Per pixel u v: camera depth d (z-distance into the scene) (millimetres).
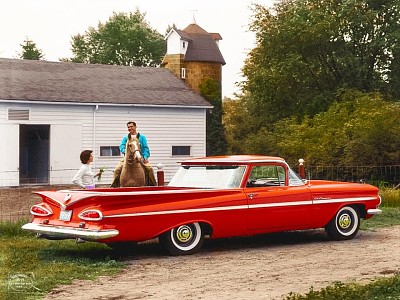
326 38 41375
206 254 12312
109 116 35062
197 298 8703
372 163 28625
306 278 9984
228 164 13023
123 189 12992
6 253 12000
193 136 37438
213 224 12297
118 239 11320
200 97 37844
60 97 33531
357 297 8250
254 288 9305
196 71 55688
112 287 9477
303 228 13531
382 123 28703
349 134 31469
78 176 14789
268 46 42844
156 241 13922
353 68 42062
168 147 36656
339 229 14031
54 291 9227
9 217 16969
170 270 10758
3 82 33719
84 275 10312
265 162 13125
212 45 56750
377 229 15656
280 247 13156
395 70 42562
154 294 9000
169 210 11805
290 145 33094
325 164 30641
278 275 10250
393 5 41562
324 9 42719
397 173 28484
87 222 11289
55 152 33625
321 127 33656
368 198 14258
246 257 11977
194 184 13172
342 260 11578
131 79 38156
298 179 13617
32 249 12602
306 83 43938
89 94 34812
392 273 10312
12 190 29453
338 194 13883
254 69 44719
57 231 11508
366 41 42781
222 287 9406
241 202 12594
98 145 34750
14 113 32469
